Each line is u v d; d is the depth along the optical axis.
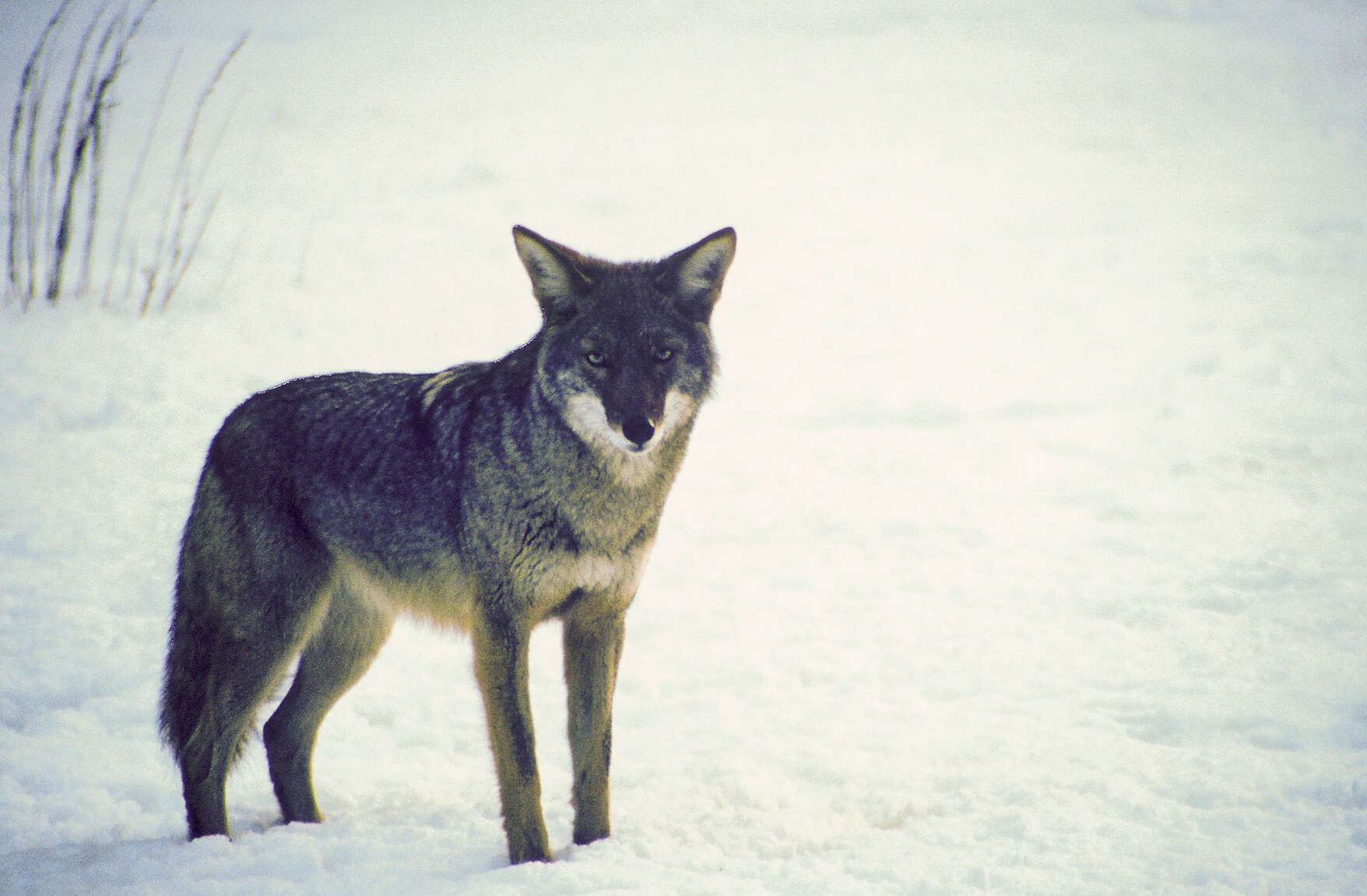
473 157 41.31
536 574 8.31
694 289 8.90
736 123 46.56
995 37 62.28
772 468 18.59
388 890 7.39
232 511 8.92
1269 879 6.90
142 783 9.95
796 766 9.59
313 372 22.31
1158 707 10.00
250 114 47.53
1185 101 48.31
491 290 28.03
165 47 59.81
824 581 14.27
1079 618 12.48
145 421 20.02
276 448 9.05
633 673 12.17
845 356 24.06
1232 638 11.44
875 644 12.31
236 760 8.94
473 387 8.88
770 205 35.38
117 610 13.60
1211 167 38.75
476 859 8.04
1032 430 19.52
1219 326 24.39
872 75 54.81
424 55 62.03
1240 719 9.57
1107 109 47.50
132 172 37.25
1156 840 7.60
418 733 11.12
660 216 34.09
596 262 8.80
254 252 30.36
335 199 35.94
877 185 37.59
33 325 24.08
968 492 17.02
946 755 9.50
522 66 59.03
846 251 31.08
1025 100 49.47
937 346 24.31
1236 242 30.20
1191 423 19.20
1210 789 8.27
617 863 7.75
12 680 11.77
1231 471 17.00
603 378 8.24
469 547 8.48
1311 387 20.58
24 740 10.62
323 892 7.35
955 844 7.77
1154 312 25.61
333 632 9.54
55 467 18.03
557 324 8.58
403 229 33.00
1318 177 36.75
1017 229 32.66
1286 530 14.45
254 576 8.85
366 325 25.33
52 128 41.50
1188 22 64.69
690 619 13.45
